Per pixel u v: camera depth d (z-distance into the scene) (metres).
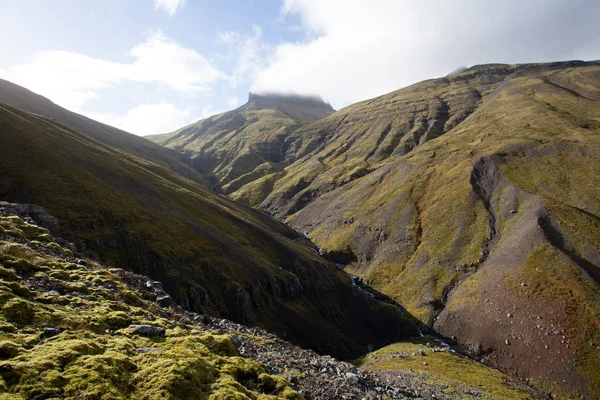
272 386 18.16
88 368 14.04
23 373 12.64
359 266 153.88
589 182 133.38
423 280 125.56
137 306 25.62
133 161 150.88
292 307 99.56
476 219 137.88
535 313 88.12
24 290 19.92
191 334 22.03
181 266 78.69
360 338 106.19
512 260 108.12
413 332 105.00
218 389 15.27
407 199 172.62
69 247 37.53
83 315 19.86
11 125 96.00
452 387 50.09
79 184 83.50
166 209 100.75
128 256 73.12
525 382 77.75
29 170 79.62
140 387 14.09
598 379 71.12
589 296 85.94
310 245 177.38
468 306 104.00
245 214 163.00
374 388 25.48
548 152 158.88
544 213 118.62
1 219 33.47
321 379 23.11
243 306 82.50
